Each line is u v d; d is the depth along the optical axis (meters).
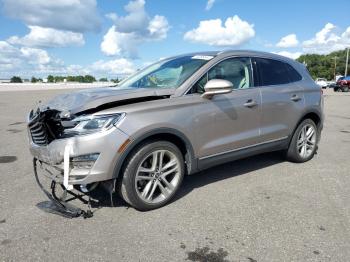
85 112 3.59
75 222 3.66
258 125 4.91
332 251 3.11
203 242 3.27
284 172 5.32
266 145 5.11
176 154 4.05
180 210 3.95
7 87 37.88
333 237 3.35
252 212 3.90
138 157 3.73
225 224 3.62
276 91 5.15
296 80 5.64
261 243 3.25
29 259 3.01
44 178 5.05
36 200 4.24
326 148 7.01
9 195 4.40
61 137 3.58
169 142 3.96
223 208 4.00
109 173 3.57
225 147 4.53
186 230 3.49
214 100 4.35
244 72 4.89
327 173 5.30
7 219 3.73
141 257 3.03
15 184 4.82
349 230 3.48
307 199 4.27
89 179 3.52
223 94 4.46
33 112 4.36
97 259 3.00
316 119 5.96
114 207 4.03
